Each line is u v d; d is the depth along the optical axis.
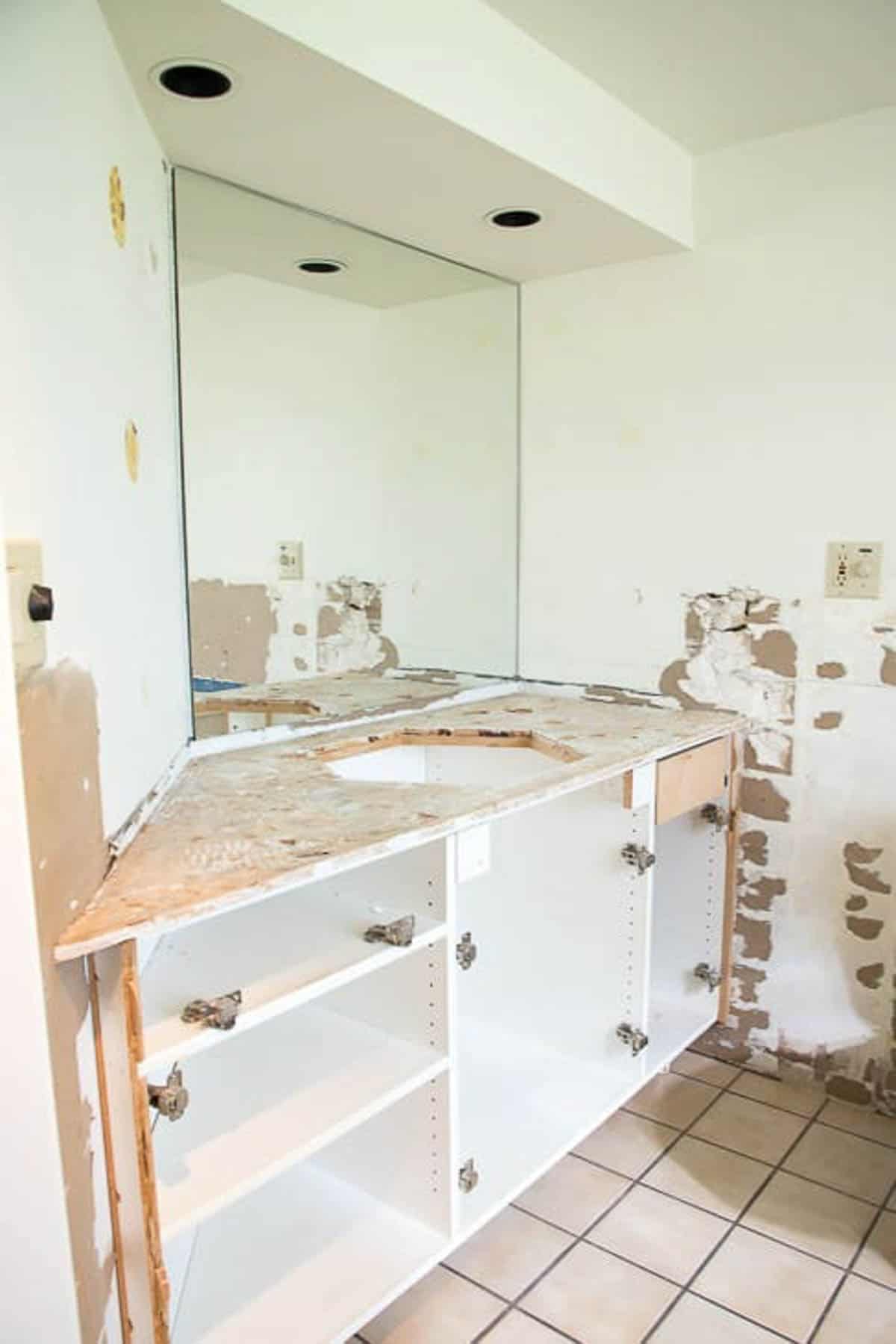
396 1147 1.50
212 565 1.75
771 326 2.04
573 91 1.71
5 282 0.82
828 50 1.64
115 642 1.16
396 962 1.45
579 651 2.42
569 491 2.39
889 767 1.99
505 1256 1.64
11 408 0.82
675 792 1.90
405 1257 1.41
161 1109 1.01
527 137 1.61
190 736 1.72
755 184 2.02
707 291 2.11
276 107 1.40
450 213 1.88
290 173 1.67
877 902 2.04
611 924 1.86
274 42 1.21
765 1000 2.21
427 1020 1.42
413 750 2.10
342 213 1.88
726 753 2.11
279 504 1.91
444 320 2.25
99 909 0.97
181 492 1.67
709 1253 1.64
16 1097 0.87
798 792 2.11
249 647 1.86
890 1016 2.04
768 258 2.02
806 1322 1.49
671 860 2.27
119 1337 1.06
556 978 1.97
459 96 1.46
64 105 0.99
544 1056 1.97
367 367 2.09
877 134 1.87
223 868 1.10
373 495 2.14
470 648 2.47
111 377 1.18
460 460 2.36
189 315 1.67
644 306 2.21
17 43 0.86
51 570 0.91
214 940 1.33
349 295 2.03
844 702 2.03
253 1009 1.12
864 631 1.99
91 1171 0.98
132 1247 1.02
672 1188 1.81
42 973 0.86
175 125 1.46
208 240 1.71
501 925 2.04
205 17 1.15
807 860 2.12
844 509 1.99
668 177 2.02
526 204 1.83
